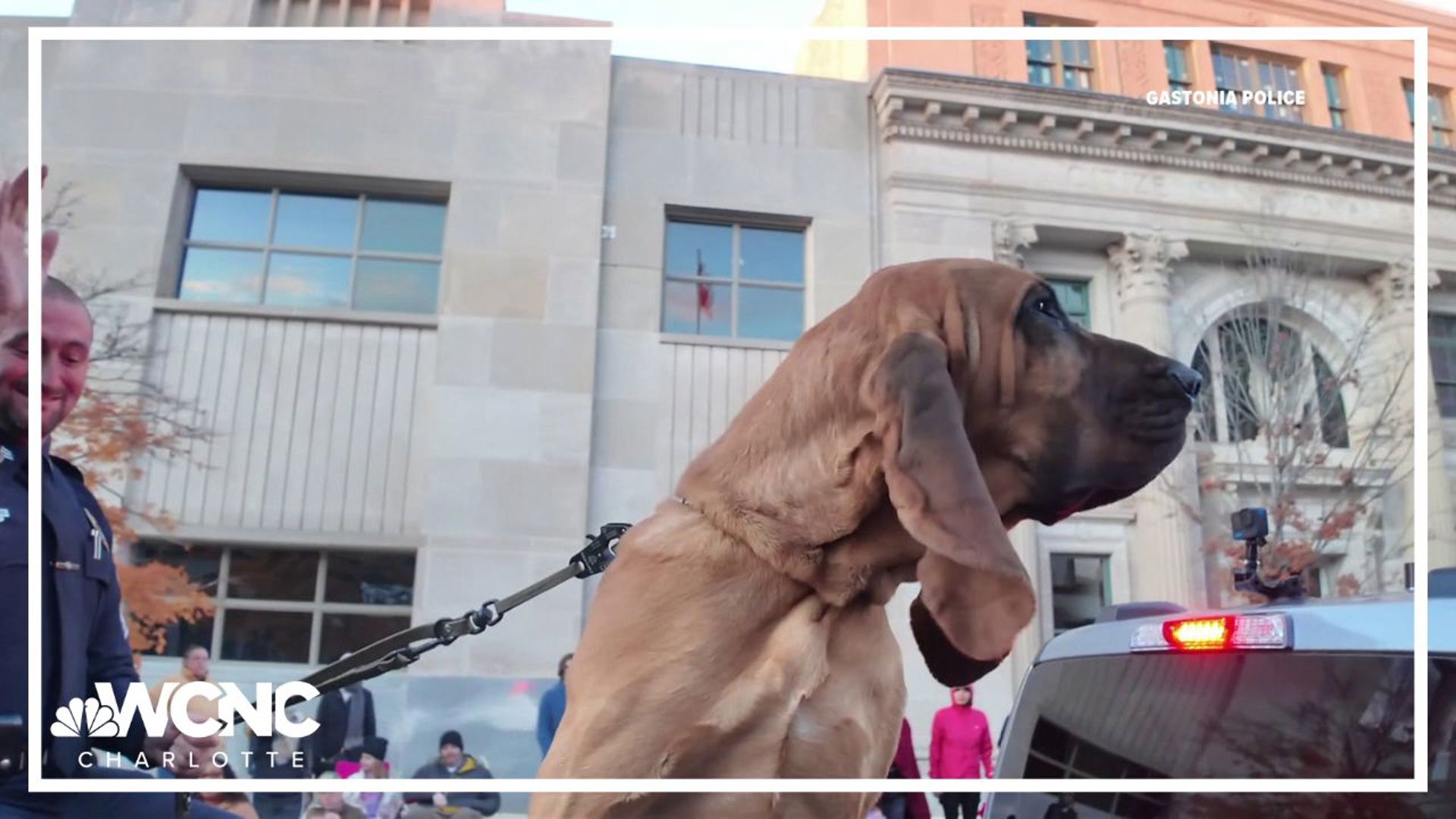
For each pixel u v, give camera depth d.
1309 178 12.03
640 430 10.15
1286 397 11.24
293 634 9.24
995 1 12.50
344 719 7.54
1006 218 11.33
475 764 7.41
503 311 9.92
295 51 10.28
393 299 10.22
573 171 10.39
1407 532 11.05
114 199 9.66
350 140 10.15
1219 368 11.59
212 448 9.25
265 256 10.12
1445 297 12.12
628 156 10.80
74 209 9.52
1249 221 11.88
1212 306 11.86
